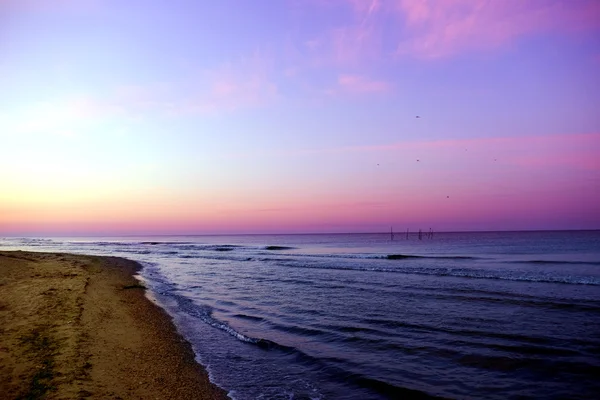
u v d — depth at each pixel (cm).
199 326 1220
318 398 684
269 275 2658
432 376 771
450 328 1140
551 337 1024
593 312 1338
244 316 1356
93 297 1485
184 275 2689
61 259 3200
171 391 689
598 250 5059
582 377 749
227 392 709
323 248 7200
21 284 1620
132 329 1102
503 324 1181
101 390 630
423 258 4056
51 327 966
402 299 1641
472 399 658
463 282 2155
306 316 1338
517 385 720
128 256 4931
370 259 4050
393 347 966
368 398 682
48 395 577
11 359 716
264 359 904
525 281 2156
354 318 1294
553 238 10906
